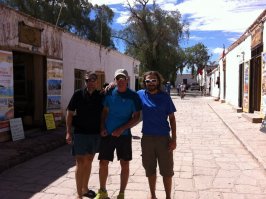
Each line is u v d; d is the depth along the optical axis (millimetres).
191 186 6625
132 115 5590
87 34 32719
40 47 12125
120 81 5508
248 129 13211
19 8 28906
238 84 22141
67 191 6285
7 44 10164
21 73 12867
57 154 9406
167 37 43031
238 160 8688
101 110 5797
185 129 14242
